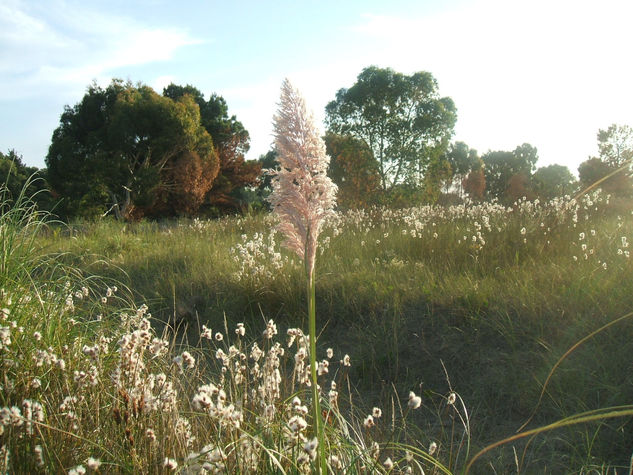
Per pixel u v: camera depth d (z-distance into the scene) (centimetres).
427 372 510
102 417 303
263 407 304
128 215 2977
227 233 1364
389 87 3069
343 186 3086
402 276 701
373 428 388
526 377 464
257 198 4819
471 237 869
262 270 746
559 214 899
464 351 521
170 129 3089
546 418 427
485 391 468
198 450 269
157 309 729
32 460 252
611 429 391
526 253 752
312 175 207
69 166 2983
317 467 209
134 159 3153
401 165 3189
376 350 549
